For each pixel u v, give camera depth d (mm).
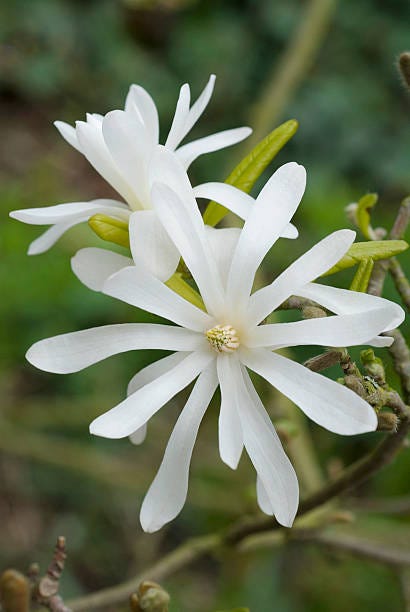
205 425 715
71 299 677
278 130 371
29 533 740
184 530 743
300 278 330
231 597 679
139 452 752
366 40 982
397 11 995
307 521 475
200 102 366
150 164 333
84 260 356
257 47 995
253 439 332
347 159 922
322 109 936
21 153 956
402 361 380
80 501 748
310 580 674
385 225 644
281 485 326
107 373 726
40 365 333
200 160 892
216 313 339
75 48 1013
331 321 323
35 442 671
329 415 319
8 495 744
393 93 961
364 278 342
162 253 334
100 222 350
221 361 339
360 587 658
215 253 346
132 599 346
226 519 705
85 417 708
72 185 926
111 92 993
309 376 326
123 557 733
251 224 335
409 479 616
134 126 348
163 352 710
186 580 721
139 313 670
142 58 1005
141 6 929
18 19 1010
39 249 369
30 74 986
